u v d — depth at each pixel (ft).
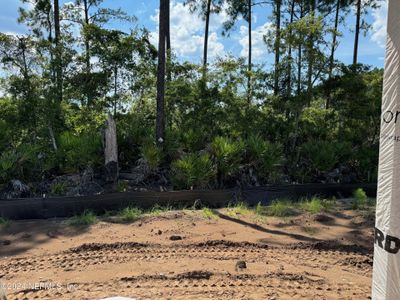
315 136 36.50
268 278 13.87
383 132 8.18
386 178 8.11
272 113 35.27
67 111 32.32
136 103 37.09
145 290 12.76
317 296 12.45
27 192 24.97
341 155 32.48
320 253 16.89
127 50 33.96
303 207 24.73
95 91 33.71
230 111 35.04
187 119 35.40
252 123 34.86
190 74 37.81
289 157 33.35
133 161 30.14
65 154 27.43
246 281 13.56
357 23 58.18
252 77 34.63
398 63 7.75
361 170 32.55
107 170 26.86
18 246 17.57
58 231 19.74
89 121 33.83
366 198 27.17
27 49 30.89
